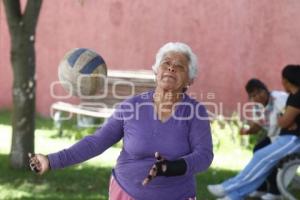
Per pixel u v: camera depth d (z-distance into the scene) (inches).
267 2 845.2
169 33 906.7
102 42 946.7
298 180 515.8
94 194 517.7
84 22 954.7
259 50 854.5
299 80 465.4
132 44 930.1
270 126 512.1
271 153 481.4
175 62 267.1
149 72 803.4
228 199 493.7
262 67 853.8
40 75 974.4
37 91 976.9
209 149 264.4
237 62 868.0
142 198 268.4
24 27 565.0
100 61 313.9
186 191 270.5
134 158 269.6
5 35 992.9
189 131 266.7
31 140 581.3
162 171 244.4
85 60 309.1
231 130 750.5
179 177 267.6
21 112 574.2
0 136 795.4
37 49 975.0
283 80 474.0
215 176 602.9
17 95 573.3
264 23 848.9
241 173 493.0
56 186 538.6
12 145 581.0
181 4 897.5
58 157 264.8
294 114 468.8
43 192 519.8
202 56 887.7
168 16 906.1
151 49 919.0
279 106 509.0
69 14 960.9
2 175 561.6
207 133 267.4
